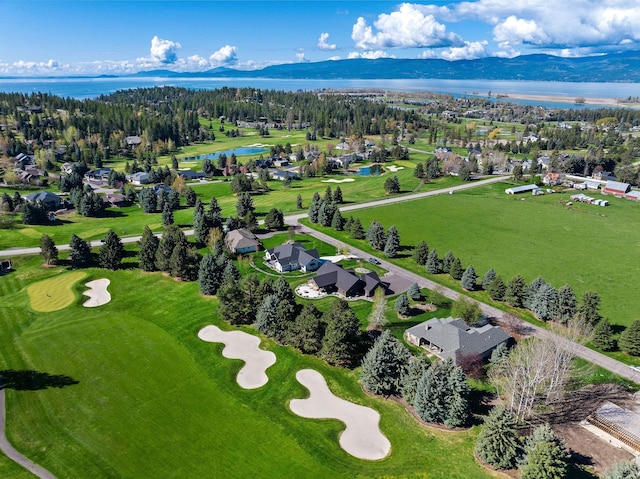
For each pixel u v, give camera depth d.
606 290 90.31
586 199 156.38
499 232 125.62
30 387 57.69
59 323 73.56
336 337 62.47
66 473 44.97
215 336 71.06
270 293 75.00
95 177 195.75
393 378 58.03
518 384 55.31
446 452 48.44
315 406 55.81
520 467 44.88
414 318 78.38
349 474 45.66
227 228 121.75
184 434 50.59
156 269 96.00
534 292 81.50
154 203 147.25
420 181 187.75
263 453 48.16
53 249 95.56
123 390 57.78
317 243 116.12
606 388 59.81
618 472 40.16
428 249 105.12
